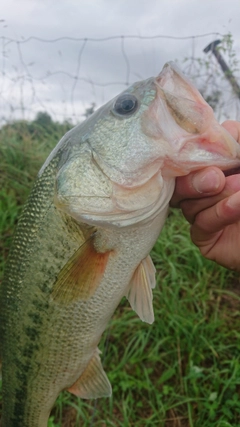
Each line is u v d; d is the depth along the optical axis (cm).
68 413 33
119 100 18
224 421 30
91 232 18
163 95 17
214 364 35
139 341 36
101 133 18
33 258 20
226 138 16
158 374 35
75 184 18
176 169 17
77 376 21
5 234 46
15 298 20
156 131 17
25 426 22
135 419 32
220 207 16
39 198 20
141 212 17
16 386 22
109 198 18
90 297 19
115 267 19
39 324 20
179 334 36
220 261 20
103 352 36
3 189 50
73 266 18
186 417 32
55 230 19
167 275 42
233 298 41
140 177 17
